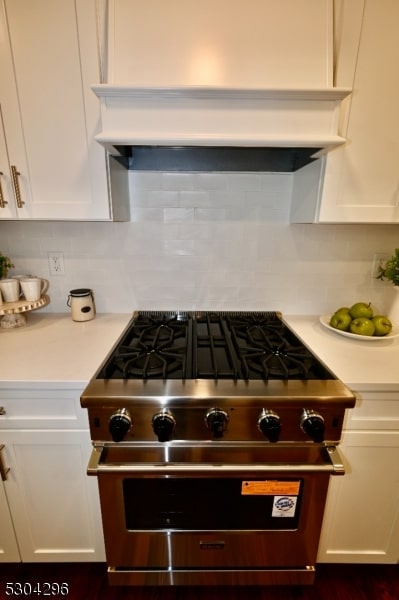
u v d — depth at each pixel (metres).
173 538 0.98
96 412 0.83
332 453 0.88
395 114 0.97
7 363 0.98
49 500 1.04
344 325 1.22
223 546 1.00
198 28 0.89
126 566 1.02
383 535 1.09
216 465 0.86
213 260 1.39
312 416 0.80
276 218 1.34
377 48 0.92
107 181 1.03
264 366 0.91
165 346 1.06
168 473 0.86
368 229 1.35
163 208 1.32
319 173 1.03
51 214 1.05
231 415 0.82
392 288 1.41
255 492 0.93
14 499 1.03
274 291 1.43
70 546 1.10
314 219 1.08
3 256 1.30
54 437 0.96
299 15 0.89
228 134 0.89
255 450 0.87
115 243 1.36
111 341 1.14
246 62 0.89
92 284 1.41
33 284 1.26
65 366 0.97
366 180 1.02
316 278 1.41
